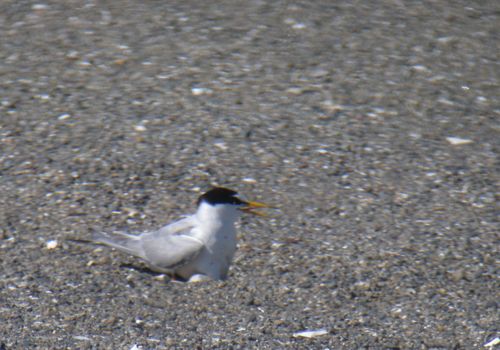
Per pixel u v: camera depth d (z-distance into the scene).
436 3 19.38
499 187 12.68
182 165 13.06
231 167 13.06
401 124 14.59
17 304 9.36
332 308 9.45
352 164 13.25
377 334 8.88
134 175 12.72
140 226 11.40
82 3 19.20
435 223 11.61
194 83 15.77
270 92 15.50
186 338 8.70
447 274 10.30
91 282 9.91
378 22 18.36
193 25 18.06
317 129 14.32
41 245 10.83
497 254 10.80
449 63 16.78
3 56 16.80
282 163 13.22
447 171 13.12
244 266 10.42
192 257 9.96
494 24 18.47
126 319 9.07
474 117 14.92
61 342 8.59
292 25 18.12
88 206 11.85
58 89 15.54
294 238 11.12
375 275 10.23
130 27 18.00
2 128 14.12
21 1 19.33
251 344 8.61
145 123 14.35
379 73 16.30
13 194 12.12
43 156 13.22
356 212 11.88
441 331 8.97
